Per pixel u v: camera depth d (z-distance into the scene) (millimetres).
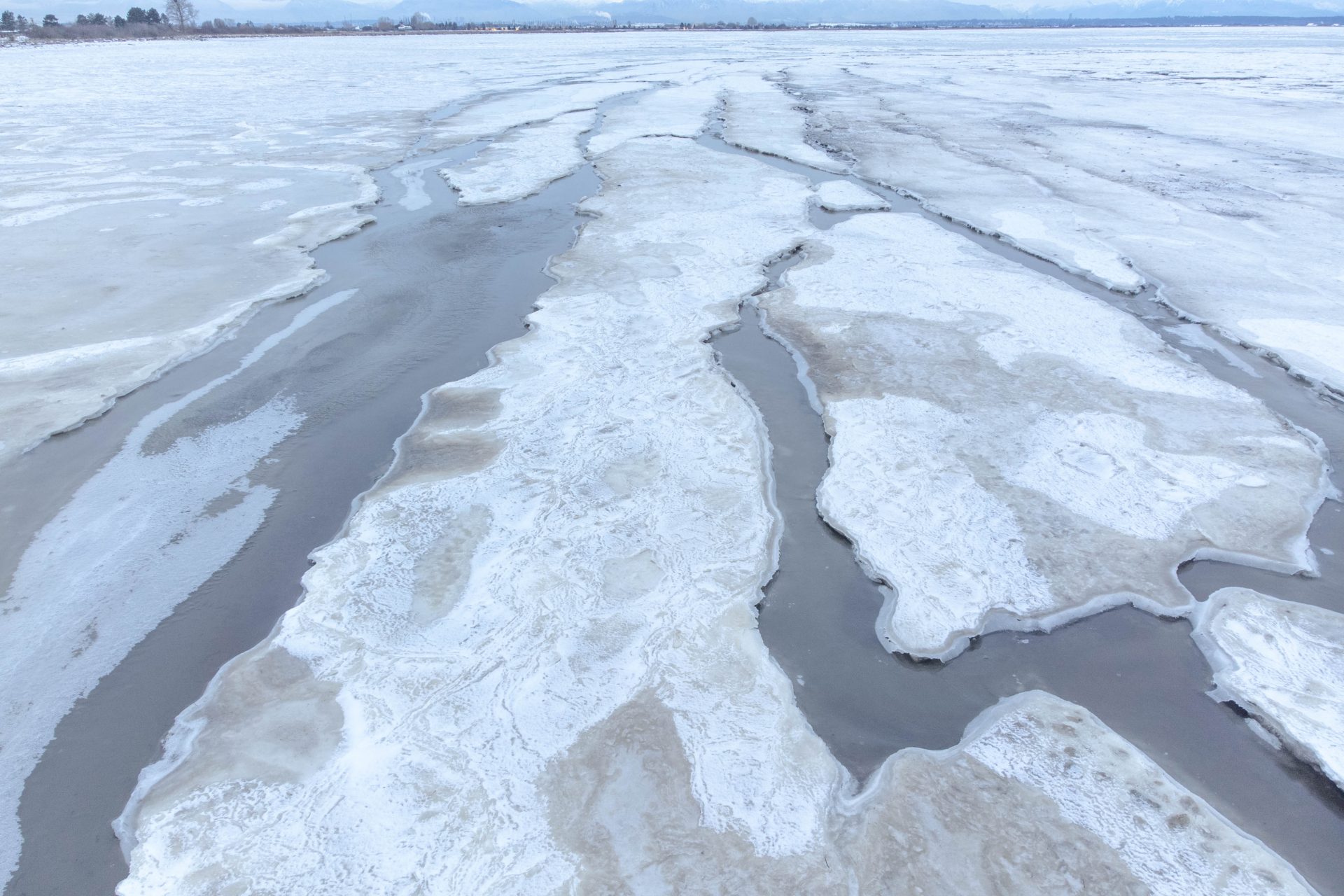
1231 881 2746
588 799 3031
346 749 3234
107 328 7184
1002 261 8766
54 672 3699
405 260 9242
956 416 5645
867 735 3404
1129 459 5109
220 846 2869
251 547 4543
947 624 3895
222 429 5719
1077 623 3930
